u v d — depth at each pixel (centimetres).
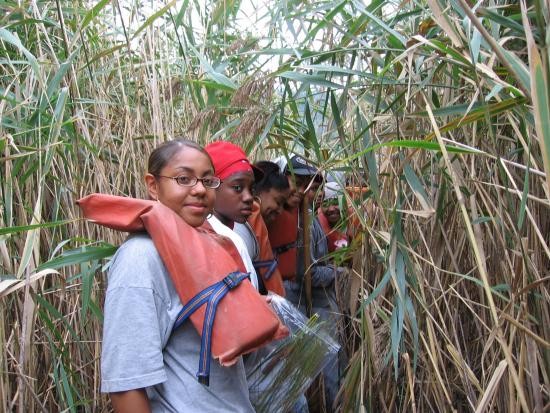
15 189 221
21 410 186
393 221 195
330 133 262
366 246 226
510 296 173
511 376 161
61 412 200
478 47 154
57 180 227
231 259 147
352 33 215
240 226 232
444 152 150
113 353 136
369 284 232
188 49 303
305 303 290
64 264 170
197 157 149
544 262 182
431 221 215
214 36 315
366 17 212
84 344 232
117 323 137
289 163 239
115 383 135
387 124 232
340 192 262
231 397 146
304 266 281
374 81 206
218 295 138
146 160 263
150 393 143
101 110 266
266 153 402
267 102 211
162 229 141
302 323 196
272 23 271
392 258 191
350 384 225
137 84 268
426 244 198
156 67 295
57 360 223
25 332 178
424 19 209
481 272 152
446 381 202
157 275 141
